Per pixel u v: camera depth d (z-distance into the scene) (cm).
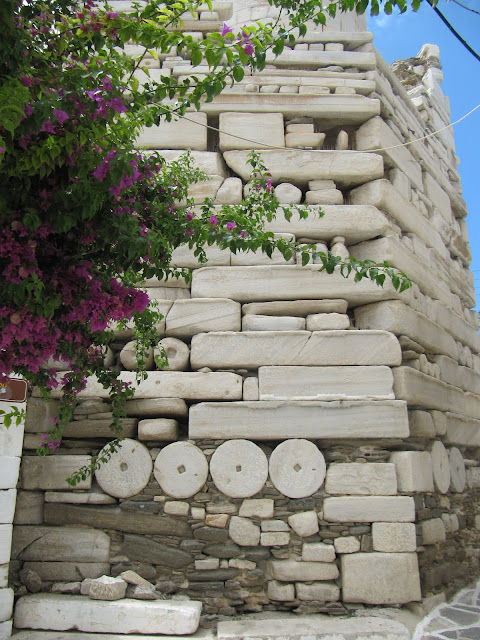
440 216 735
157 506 454
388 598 430
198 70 605
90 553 445
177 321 506
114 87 245
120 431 364
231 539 447
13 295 221
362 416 470
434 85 892
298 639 385
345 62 636
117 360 515
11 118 196
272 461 460
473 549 603
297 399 473
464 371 682
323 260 329
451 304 706
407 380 491
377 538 443
